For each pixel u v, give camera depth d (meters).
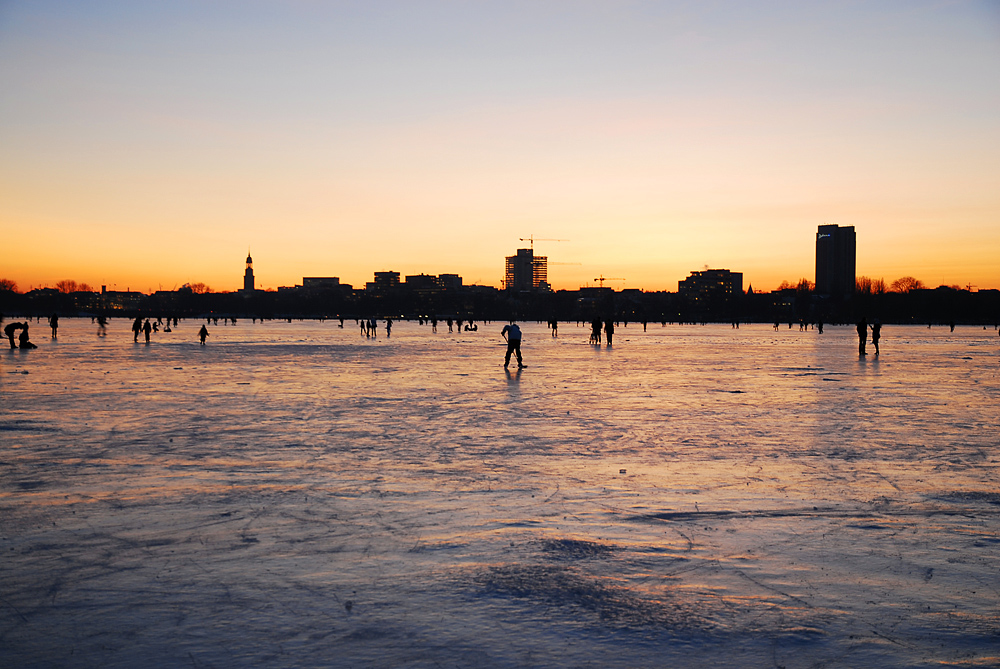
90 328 111.06
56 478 8.61
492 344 57.19
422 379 23.14
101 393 18.23
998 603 4.89
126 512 7.10
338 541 6.20
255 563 5.63
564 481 8.53
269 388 19.88
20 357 34.69
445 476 8.80
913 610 4.77
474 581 5.25
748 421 13.63
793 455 10.19
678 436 11.84
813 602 4.89
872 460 9.84
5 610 4.75
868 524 6.72
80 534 6.38
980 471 9.13
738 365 30.84
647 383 21.80
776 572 5.45
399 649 4.20
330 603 4.85
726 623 4.55
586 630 4.44
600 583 5.21
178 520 6.82
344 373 25.66
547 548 6.00
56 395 17.73
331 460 9.77
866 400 17.23
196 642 4.29
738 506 7.38
